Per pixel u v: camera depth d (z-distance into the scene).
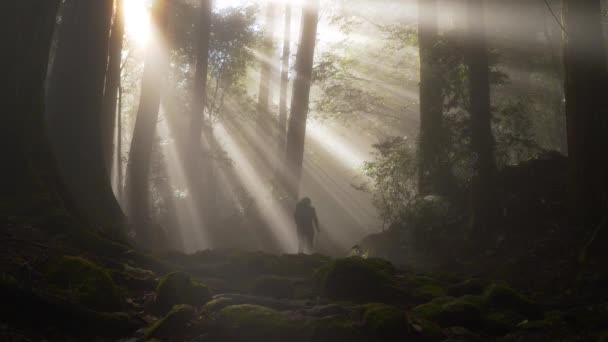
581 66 11.28
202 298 5.66
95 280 5.30
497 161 15.11
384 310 5.05
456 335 5.19
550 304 7.33
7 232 6.70
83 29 12.85
